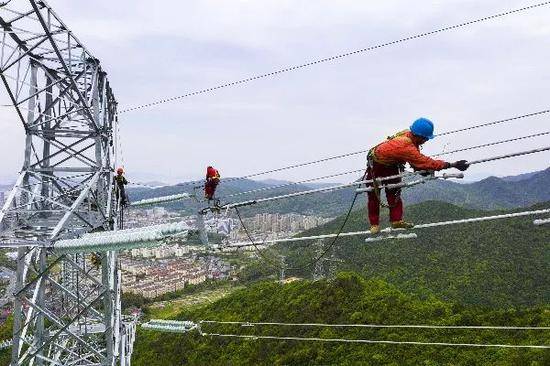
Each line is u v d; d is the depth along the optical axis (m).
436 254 79.81
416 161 8.65
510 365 31.11
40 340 16.97
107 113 21.44
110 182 19.28
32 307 15.73
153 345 56.97
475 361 33.06
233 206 12.03
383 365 35.50
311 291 52.00
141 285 133.38
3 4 13.99
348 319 43.47
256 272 146.88
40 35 15.20
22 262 14.75
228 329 53.66
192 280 142.88
